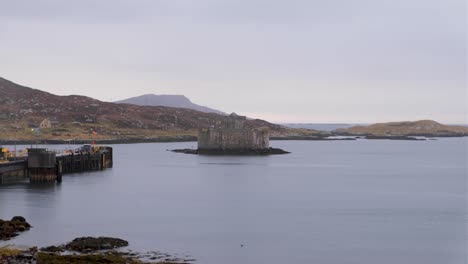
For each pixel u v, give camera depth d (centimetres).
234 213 11544
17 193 13075
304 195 14575
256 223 10488
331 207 12494
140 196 13838
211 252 8294
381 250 8600
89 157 19975
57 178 15212
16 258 6862
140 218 10762
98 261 6925
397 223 10669
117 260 7069
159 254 8075
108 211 11406
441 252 8531
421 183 17888
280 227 10150
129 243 8688
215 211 11762
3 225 9238
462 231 9969
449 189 16188
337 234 9644
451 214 11688
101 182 16400
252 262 7850
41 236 8925
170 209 11906
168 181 17562
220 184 17000
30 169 14438
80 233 9244
